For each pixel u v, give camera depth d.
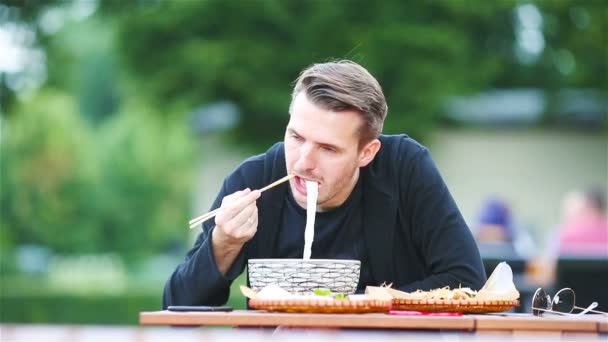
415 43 22.11
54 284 29.88
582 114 24.11
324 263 4.03
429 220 4.60
